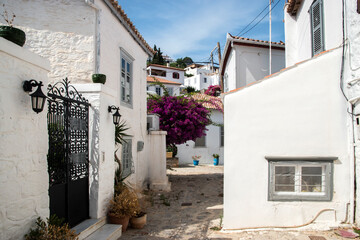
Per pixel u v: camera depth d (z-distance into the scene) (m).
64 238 3.14
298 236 4.47
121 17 7.26
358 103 4.50
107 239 4.22
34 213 3.06
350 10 4.68
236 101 5.02
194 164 17.66
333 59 4.84
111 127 5.33
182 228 5.38
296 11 8.44
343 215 4.74
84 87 4.80
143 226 5.45
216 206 7.25
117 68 7.17
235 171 4.98
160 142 10.15
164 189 9.58
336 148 4.78
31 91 2.99
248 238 4.50
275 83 4.93
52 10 6.20
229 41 10.85
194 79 51.09
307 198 4.84
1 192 2.59
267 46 11.20
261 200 4.91
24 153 2.91
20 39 2.85
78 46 6.16
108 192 5.13
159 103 11.89
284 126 4.89
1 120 2.59
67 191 4.02
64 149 3.97
